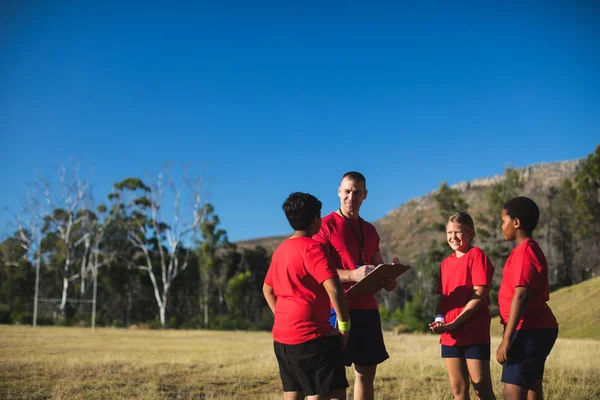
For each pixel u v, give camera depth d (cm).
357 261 516
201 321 5012
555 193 5759
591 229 5309
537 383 425
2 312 4734
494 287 5116
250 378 984
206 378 984
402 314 4250
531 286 407
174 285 5981
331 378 398
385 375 958
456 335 504
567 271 5478
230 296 5481
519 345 413
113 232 5728
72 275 5672
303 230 427
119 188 5550
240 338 2883
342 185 528
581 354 1171
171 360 1330
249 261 6856
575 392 709
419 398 707
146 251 5344
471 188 13350
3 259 5753
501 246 5581
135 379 965
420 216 14412
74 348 1805
